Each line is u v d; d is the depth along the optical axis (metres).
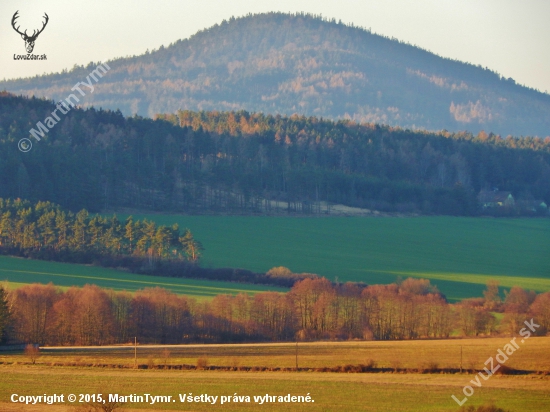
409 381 110.31
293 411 96.88
